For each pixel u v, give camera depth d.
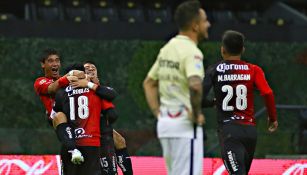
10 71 54.38
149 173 30.69
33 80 54.56
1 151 52.56
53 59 25.25
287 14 66.19
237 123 22.55
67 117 23.30
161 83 17.84
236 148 22.44
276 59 57.97
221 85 22.67
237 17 64.94
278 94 57.81
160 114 17.80
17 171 29.50
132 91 55.59
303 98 57.81
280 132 47.94
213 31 59.16
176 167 17.52
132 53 56.12
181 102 17.50
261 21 64.00
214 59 55.72
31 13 60.12
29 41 54.88
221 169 30.25
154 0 63.94
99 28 57.50
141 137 53.66
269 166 30.95
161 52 18.00
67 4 61.41
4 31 55.44
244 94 22.59
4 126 53.47
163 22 58.78
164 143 17.72
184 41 17.61
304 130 40.97
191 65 17.27
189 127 17.48
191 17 17.61
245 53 57.69
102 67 55.72
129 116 55.06
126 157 26.92
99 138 23.50
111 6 62.72
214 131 51.53
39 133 53.03
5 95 53.94
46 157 29.81
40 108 53.84
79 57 55.50
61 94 23.41
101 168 24.72
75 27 57.00
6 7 62.56
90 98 23.39
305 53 58.19
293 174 30.98
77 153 22.52
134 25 58.19
